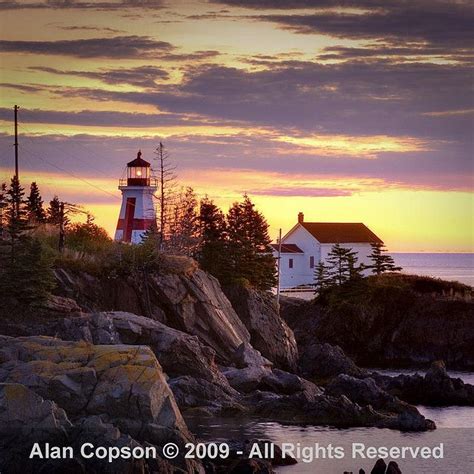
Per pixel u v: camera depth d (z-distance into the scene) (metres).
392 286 108.12
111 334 69.31
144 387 49.53
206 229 99.94
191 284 81.62
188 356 68.50
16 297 74.00
